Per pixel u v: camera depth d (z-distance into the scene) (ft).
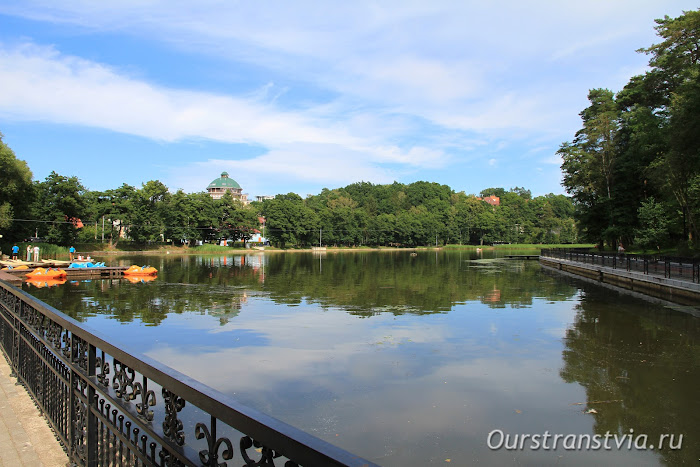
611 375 35.81
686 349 43.83
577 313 63.36
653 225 141.79
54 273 111.14
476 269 155.22
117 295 82.12
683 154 95.09
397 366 37.93
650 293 84.48
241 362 39.04
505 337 48.34
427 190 515.50
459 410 28.91
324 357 40.50
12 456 15.02
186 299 77.05
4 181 154.10
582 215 175.42
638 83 159.84
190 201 283.59
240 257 238.89
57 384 16.26
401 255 284.00
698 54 114.32
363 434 25.58
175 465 9.15
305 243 367.04
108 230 250.37
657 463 22.54
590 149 165.78
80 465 13.51
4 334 26.99
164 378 9.25
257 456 22.61
